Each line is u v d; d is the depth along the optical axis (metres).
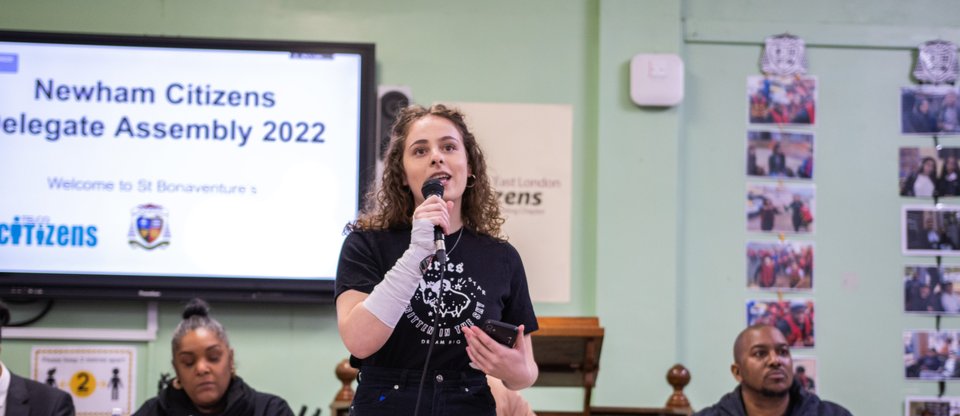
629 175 4.26
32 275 4.07
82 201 4.12
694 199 4.34
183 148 4.16
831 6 4.42
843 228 4.36
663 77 4.22
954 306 4.35
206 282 4.10
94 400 4.11
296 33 4.29
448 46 4.32
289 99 4.18
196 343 3.43
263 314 4.18
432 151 2.06
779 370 3.50
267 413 3.50
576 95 4.32
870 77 4.41
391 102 4.20
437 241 1.95
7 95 4.14
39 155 4.13
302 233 4.14
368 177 4.14
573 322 3.56
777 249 4.34
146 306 4.16
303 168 4.16
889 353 4.33
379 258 2.07
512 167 4.27
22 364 4.11
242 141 4.16
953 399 4.32
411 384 1.99
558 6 4.36
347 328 1.93
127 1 4.27
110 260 4.11
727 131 4.37
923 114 4.40
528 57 4.33
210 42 4.16
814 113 4.38
